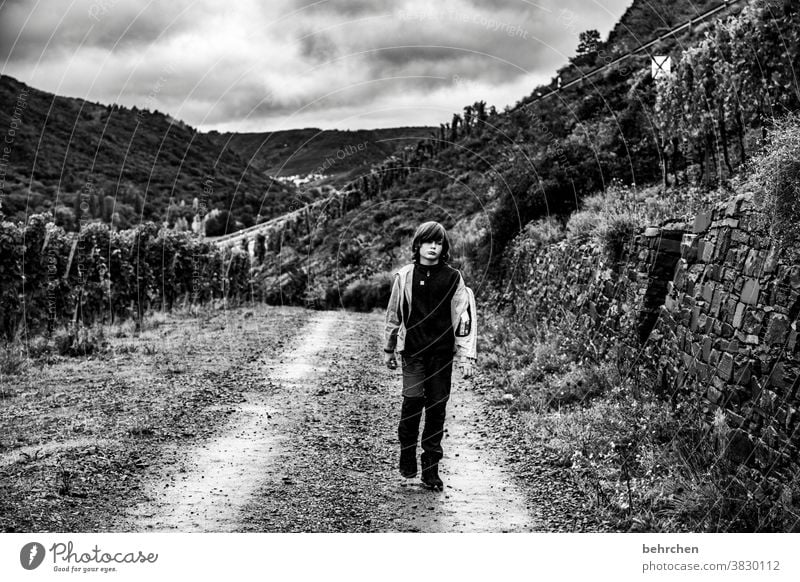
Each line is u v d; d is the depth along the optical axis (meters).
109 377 9.99
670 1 28.23
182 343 14.12
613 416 7.01
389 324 5.79
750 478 4.93
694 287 7.06
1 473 5.43
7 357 10.63
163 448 6.48
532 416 7.85
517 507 5.27
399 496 5.48
